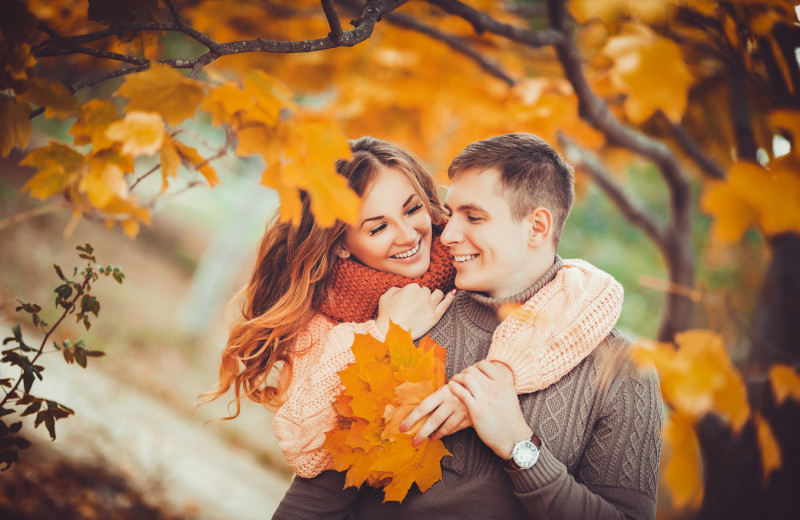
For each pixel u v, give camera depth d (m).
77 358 1.40
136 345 7.08
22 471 3.06
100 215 1.24
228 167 3.04
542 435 1.31
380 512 1.43
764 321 1.92
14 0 1.01
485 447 1.36
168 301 9.52
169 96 1.02
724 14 1.27
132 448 3.99
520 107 2.27
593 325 1.32
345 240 1.65
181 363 7.30
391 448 1.29
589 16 1.33
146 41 1.39
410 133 2.79
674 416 1.21
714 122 2.30
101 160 1.07
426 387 1.33
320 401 1.47
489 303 1.42
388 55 2.68
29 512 2.79
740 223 0.91
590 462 1.34
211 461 4.78
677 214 2.82
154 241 12.66
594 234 6.89
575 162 2.82
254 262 1.79
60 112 1.04
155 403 5.74
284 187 1.06
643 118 1.19
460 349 1.48
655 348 1.19
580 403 1.33
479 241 1.37
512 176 1.35
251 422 6.47
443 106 2.66
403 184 1.55
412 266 1.60
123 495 3.35
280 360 1.67
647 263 6.66
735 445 1.76
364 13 1.21
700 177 2.82
